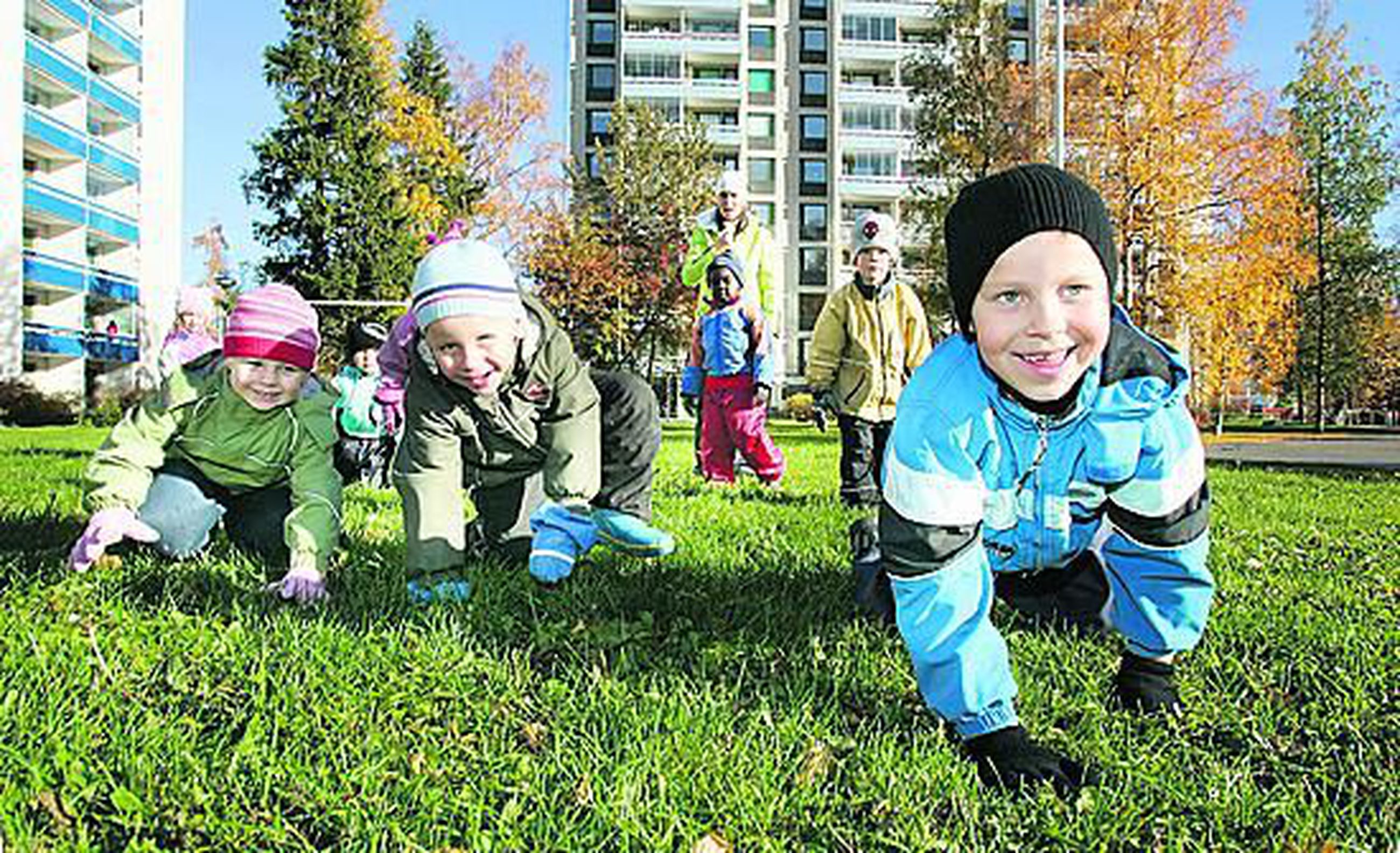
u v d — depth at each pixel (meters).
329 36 45.66
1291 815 2.31
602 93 67.06
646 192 49.41
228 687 2.84
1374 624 3.88
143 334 46.97
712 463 8.90
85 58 44.41
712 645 3.35
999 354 2.53
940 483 2.66
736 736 2.62
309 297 44.00
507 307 3.46
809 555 4.88
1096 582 3.55
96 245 47.16
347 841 2.12
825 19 67.44
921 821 2.26
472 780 2.38
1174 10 29.31
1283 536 6.36
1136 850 2.23
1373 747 2.67
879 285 7.74
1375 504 8.79
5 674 2.76
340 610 3.71
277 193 45.28
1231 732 2.80
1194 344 31.09
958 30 39.81
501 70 48.84
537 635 3.39
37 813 2.18
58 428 28.31
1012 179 2.49
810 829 2.25
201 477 4.54
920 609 2.67
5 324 38.81
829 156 67.06
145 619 3.45
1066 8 31.81
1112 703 3.00
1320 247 51.00
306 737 2.54
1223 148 29.31
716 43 66.19
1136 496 2.87
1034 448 2.77
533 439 4.07
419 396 3.87
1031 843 2.21
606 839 2.16
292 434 4.35
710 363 8.70
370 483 8.91
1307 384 55.25
